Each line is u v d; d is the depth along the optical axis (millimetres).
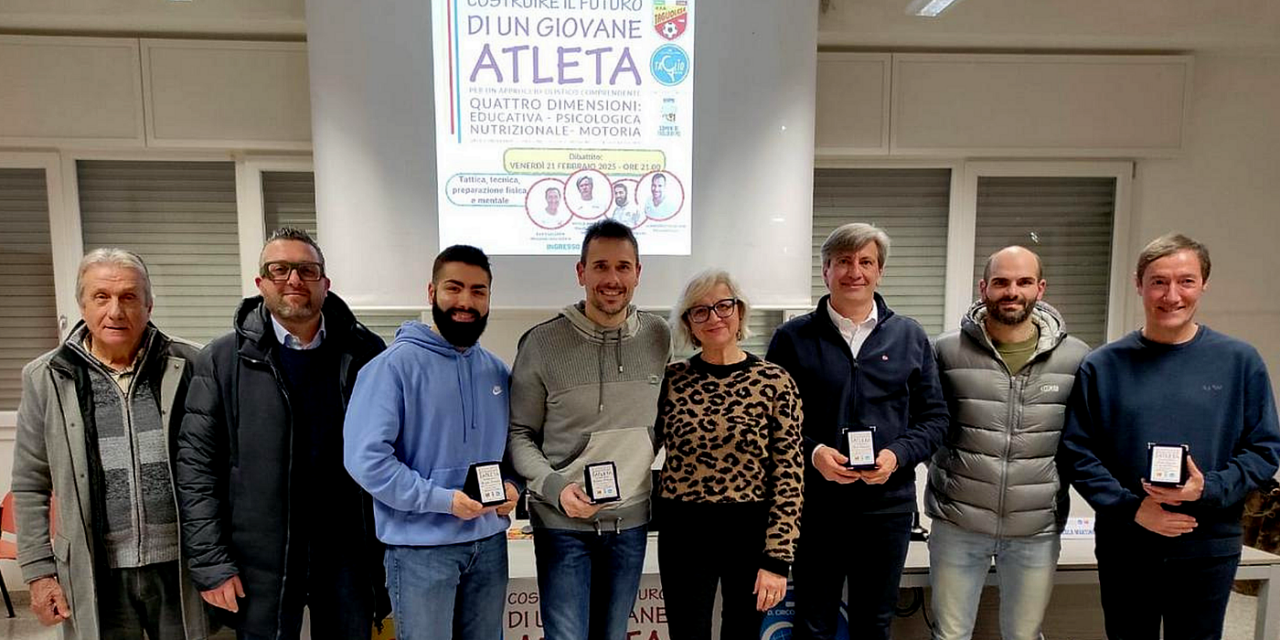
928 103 2910
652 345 1652
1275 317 3176
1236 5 2771
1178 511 1601
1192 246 1640
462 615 1588
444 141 2512
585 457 1564
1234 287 3156
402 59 2465
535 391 1609
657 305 2629
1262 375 1623
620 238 1568
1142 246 3102
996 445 1791
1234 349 1637
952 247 3066
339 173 2465
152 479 1569
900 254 3105
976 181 3031
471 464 1528
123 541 1547
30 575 1533
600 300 1556
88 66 2656
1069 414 1776
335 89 2439
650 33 2551
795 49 2572
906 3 2730
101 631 1552
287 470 1529
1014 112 2934
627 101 2562
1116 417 1697
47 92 2656
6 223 2836
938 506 1889
